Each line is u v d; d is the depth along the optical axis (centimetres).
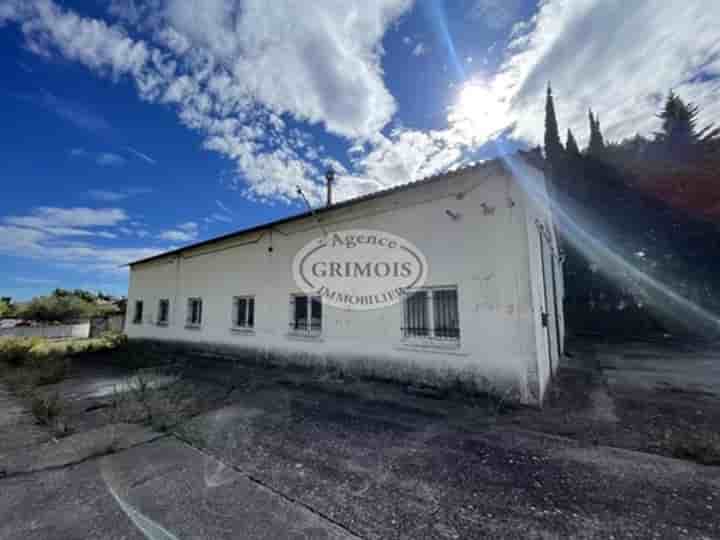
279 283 757
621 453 282
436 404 439
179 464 278
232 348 849
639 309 1516
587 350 1027
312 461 279
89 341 1346
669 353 934
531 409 412
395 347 553
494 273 463
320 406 441
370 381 569
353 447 306
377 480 244
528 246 445
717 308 1359
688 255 1451
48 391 566
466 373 472
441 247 518
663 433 327
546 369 520
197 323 986
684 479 235
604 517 193
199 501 220
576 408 418
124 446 320
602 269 1617
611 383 565
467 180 502
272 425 371
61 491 238
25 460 290
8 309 2562
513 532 182
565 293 1656
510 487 230
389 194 577
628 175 1661
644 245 1555
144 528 192
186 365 795
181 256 1077
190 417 405
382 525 191
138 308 1270
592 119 1934
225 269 907
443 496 221
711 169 1467
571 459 272
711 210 1422
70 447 319
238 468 269
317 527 190
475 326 472
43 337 1605
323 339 654
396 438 326
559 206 1745
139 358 914
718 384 550
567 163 1814
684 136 1606
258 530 188
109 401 492
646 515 194
